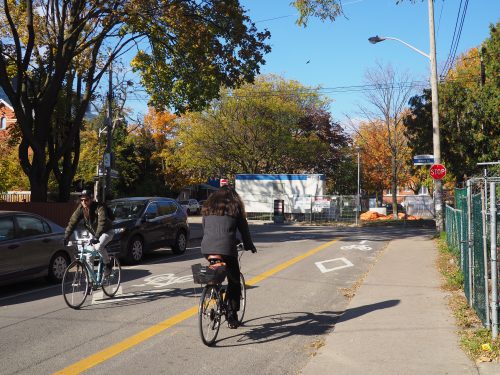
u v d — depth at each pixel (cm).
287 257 1511
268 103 4259
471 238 758
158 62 2194
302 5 1428
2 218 1010
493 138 3044
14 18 2019
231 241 623
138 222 1409
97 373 532
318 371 527
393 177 4197
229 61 2016
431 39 2100
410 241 1988
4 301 928
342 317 757
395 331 663
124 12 1753
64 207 1955
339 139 5241
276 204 3816
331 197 3806
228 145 4412
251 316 780
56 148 2123
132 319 761
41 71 2038
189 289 999
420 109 3322
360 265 1352
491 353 548
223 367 550
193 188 6606
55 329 709
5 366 554
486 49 2869
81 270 850
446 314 741
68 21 1958
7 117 4559
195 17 1927
